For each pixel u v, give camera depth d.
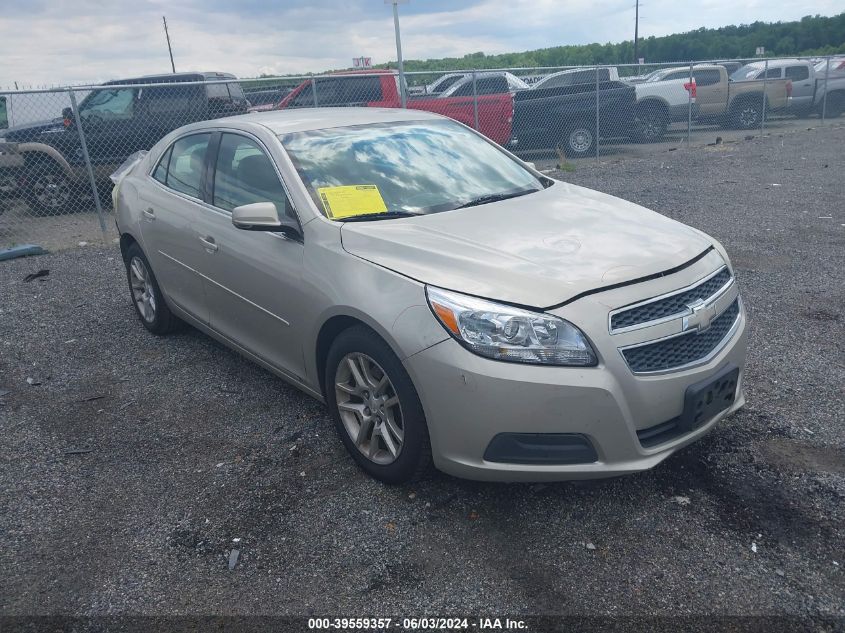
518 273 3.01
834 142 15.88
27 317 6.15
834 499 3.12
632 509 3.13
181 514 3.26
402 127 4.54
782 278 6.25
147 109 10.84
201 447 3.86
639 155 15.59
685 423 3.05
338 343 3.39
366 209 3.71
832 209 8.91
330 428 3.99
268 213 3.60
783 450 3.52
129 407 4.38
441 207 3.86
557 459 2.88
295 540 3.04
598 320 2.87
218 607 2.68
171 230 4.75
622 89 15.65
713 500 3.17
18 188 10.23
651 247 3.30
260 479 3.52
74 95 8.84
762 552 2.83
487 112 14.41
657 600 2.62
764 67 19.89
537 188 4.36
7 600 2.76
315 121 4.41
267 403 4.34
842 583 2.65
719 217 8.77
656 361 2.98
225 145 4.48
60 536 3.14
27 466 3.73
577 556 2.87
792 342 4.85
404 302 3.05
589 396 2.82
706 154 15.02
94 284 7.12
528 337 2.83
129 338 5.56
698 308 3.09
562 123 15.37
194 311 4.78
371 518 3.16
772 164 12.98
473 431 2.90
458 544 2.96
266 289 3.86
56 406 4.43
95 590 2.80
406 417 3.11
